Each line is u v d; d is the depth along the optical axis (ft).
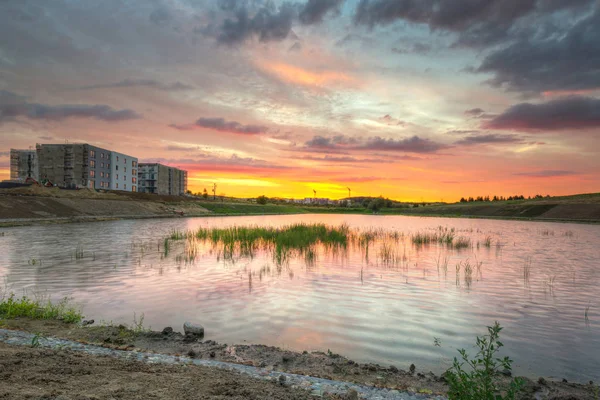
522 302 43.78
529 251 93.56
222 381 20.72
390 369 25.32
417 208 590.96
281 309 39.93
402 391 21.70
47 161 324.80
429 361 27.40
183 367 23.06
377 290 49.06
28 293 45.57
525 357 28.30
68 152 324.19
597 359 28.02
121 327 32.91
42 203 191.52
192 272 59.93
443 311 39.93
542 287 51.62
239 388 19.72
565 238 134.10
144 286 49.85
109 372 20.75
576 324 35.94
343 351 29.12
